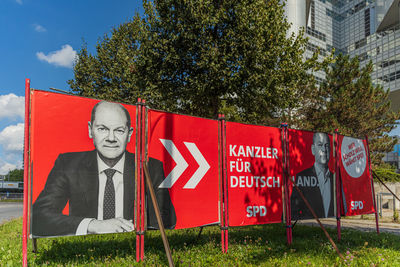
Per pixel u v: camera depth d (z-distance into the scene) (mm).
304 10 39906
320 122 20562
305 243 6914
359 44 67062
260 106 13727
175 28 12500
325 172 7945
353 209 8359
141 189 5195
